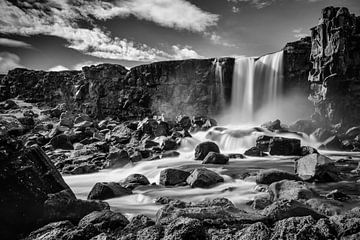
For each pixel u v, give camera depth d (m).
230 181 17.56
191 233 7.84
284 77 45.66
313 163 16.75
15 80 69.69
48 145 33.00
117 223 9.59
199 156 27.12
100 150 30.64
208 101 50.97
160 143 33.78
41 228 9.41
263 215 9.30
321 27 40.78
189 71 52.53
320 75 40.47
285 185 13.10
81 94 59.75
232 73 49.72
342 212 10.25
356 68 39.66
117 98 57.12
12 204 9.88
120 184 17.70
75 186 19.77
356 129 36.06
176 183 17.58
